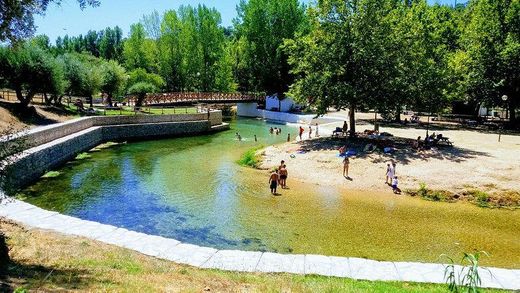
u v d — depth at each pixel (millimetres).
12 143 12219
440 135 31734
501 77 42594
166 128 44531
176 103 54594
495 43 43312
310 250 14805
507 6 43438
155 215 18609
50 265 9789
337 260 12164
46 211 15648
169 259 11906
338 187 23312
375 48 31766
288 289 9094
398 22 34969
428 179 23344
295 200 20984
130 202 20578
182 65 71750
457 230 17125
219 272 10914
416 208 19906
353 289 9430
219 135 46188
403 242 15703
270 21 65875
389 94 32938
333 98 32531
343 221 17953
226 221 17812
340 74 32094
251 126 54531
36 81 35656
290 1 65062
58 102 45375
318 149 30766
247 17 68000
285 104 63969
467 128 44562
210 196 21625
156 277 9492
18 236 12281
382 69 32438
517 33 42969
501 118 52344
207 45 72500
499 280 10984
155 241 13328
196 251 12641
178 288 8625
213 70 73250
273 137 44250
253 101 65938
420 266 11828
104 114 43719
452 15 56219
